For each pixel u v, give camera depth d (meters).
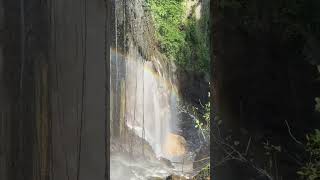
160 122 17.30
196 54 18.09
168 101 17.66
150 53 18.11
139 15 17.92
